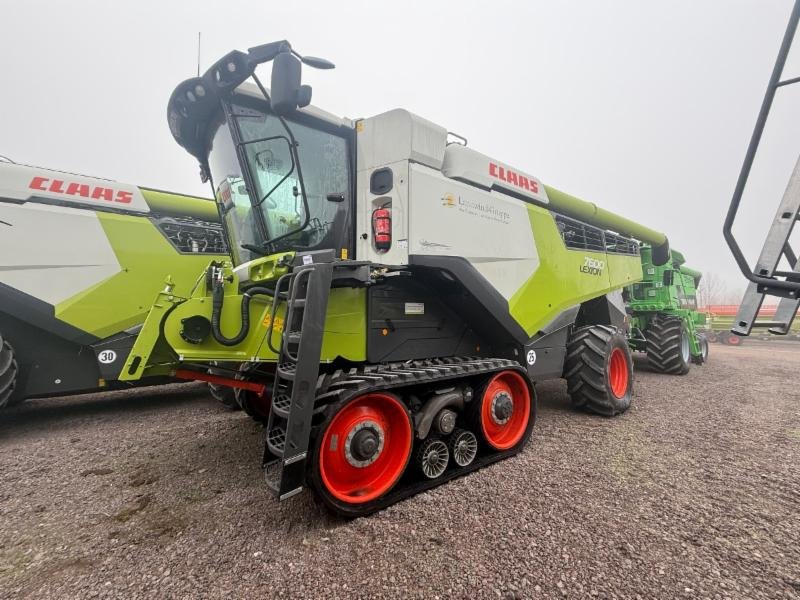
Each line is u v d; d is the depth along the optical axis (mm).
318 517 2338
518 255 3855
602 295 5324
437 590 1722
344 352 2932
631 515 2322
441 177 3174
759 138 1619
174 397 5980
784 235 1492
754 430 3947
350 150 3238
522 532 2152
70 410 5160
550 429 3975
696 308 11766
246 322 2777
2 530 2246
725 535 2127
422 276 3309
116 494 2674
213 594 1711
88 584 1787
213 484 2805
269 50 2438
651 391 5918
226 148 3285
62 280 4551
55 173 4738
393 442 2678
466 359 3451
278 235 3027
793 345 16266
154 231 5297
